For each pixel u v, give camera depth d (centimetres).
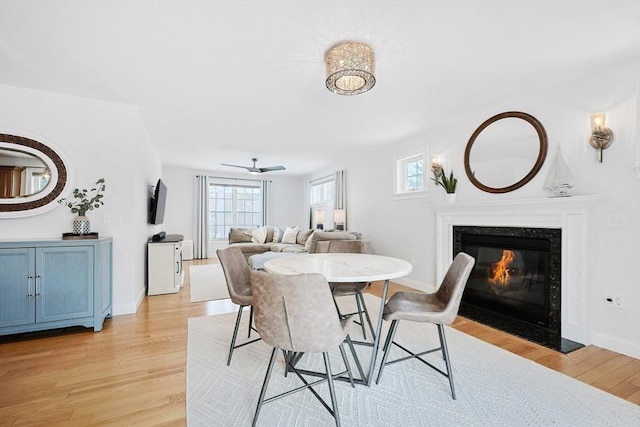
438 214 383
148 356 222
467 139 355
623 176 228
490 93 287
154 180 512
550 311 270
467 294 357
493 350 232
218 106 321
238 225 839
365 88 220
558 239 262
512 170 303
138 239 345
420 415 157
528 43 203
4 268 239
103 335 262
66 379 190
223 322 295
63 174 287
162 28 186
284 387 183
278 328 141
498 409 162
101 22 180
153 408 163
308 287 135
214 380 190
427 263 415
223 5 165
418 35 194
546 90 276
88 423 150
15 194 273
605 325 237
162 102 309
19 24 181
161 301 368
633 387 183
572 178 255
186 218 762
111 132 309
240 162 652
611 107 234
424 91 283
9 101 271
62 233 290
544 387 182
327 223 734
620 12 171
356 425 150
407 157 459
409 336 259
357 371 203
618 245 230
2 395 173
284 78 255
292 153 556
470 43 203
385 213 504
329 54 209
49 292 252
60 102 288
